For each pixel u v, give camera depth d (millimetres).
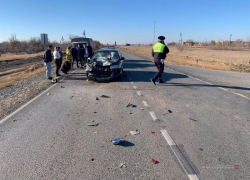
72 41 21922
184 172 3354
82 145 4262
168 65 21391
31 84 10836
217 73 15305
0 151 4066
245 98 7855
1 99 7883
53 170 3439
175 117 5809
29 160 3742
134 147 4156
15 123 5469
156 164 3574
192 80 11773
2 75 17828
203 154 3879
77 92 8859
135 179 3193
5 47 51188
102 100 7578
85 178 3229
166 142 4352
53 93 8719
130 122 5453
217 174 3305
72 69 16641
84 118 5773
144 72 15156
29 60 30422
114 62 11336
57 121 5578
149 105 6930
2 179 3232
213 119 5652
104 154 3910
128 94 8438
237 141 4379
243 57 38375
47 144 4320
